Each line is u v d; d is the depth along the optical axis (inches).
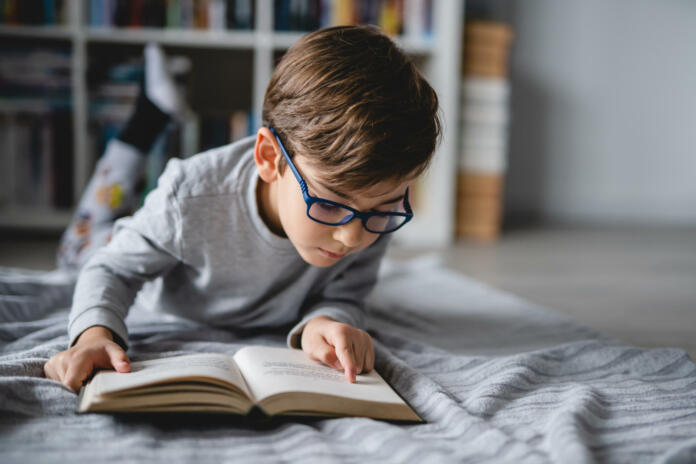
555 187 119.8
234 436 23.8
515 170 118.4
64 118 83.5
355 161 25.0
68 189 84.7
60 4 82.0
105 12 83.7
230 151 34.5
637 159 120.7
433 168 91.2
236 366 26.2
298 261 34.9
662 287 63.4
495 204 95.9
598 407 26.9
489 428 23.6
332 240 27.6
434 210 91.9
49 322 37.1
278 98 29.0
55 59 82.2
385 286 56.4
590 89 117.8
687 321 50.2
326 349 28.5
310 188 27.0
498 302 51.3
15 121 82.6
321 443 22.4
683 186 122.2
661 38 117.7
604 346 35.0
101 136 83.4
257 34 86.3
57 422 23.5
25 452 20.9
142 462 20.8
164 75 56.5
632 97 118.9
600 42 116.6
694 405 27.9
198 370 24.0
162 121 55.3
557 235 100.0
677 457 21.0
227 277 35.1
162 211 33.4
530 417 26.0
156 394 22.7
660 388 30.0
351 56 27.5
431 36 90.2
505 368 31.3
